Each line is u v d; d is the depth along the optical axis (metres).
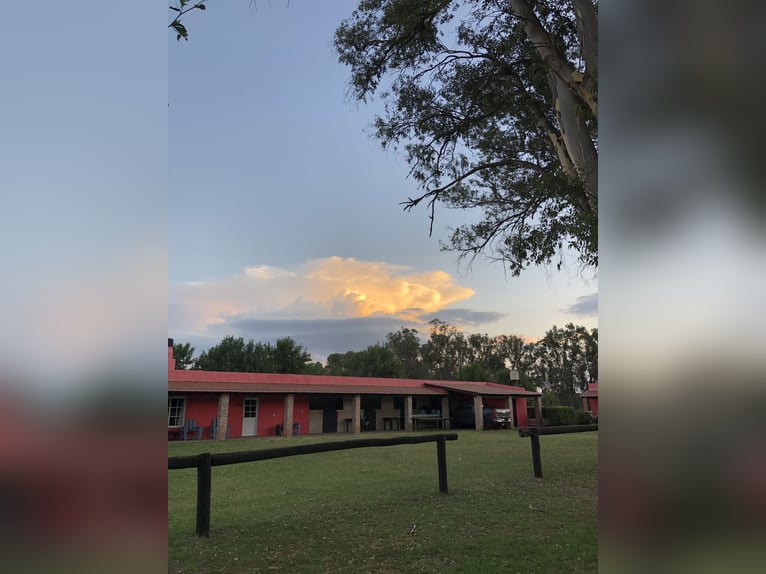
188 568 4.22
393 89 8.80
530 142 9.18
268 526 5.57
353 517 5.95
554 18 6.82
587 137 5.68
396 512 6.18
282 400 22.77
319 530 5.38
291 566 4.27
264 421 21.95
